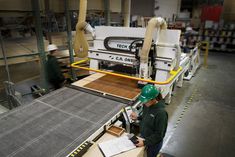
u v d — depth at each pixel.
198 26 11.41
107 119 2.32
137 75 3.19
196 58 7.42
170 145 3.29
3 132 2.09
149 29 2.72
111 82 3.50
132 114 2.60
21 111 2.52
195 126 3.86
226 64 8.53
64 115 2.42
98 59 3.59
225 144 3.35
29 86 5.14
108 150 1.90
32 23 4.74
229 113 4.39
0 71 4.18
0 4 3.60
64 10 4.94
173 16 12.12
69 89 3.21
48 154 1.78
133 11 12.38
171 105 4.71
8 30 4.58
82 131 2.10
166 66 3.04
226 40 10.71
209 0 11.36
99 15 6.51
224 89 5.74
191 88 5.79
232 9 10.81
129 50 3.21
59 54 5.20
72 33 5.48
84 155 1.86
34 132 2.10
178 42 2.97
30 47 4.42
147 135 2.19
